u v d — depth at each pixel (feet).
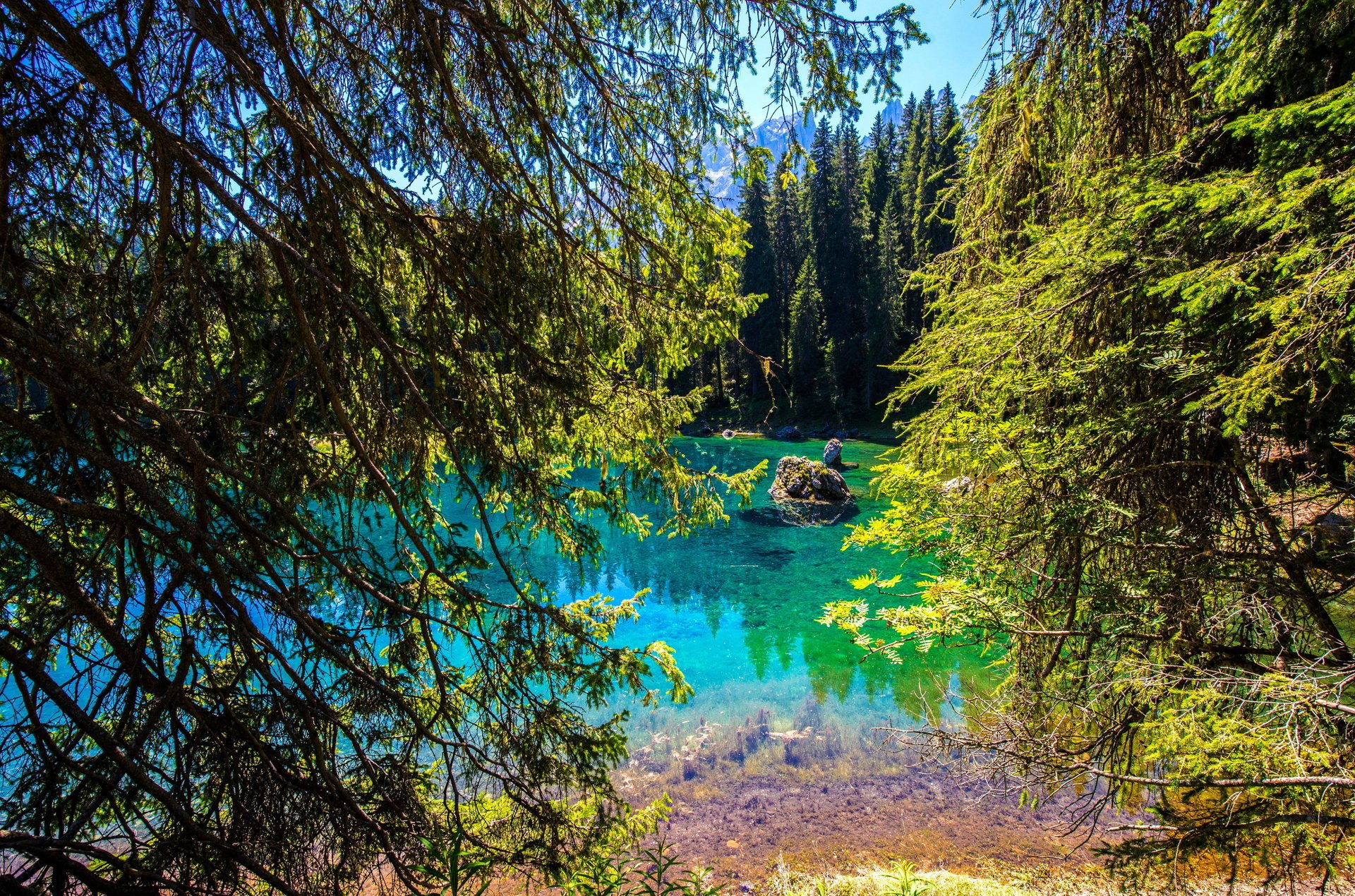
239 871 7.68
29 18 6.08
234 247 9.93
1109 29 13.05
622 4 9.90
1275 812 9.18
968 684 27.86
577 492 12.61
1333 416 10.33
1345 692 10.18
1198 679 10.18
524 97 9.33
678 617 36.76
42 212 8.70
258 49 9.39
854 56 9.17
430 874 8.53
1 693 8.54
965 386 13.92
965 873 18.10
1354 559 12.13
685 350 12.50
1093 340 13.26
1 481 6.23
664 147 10.82
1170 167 12.48
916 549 14.90
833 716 26.17
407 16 8.70
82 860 7.79
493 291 10.50
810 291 122.93
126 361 7.97
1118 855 11.65
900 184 124.67
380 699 9.71
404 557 11.46
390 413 10.70
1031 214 15.72
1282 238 8.98
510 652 10.82
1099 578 13.19
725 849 19.44
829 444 91.40
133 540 8.21
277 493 9.78
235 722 8.20
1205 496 12.86
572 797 13.96
